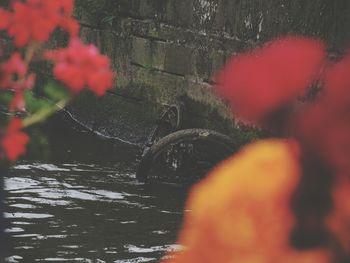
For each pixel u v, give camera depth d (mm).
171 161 11477
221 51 12727
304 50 1646
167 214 9680
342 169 1618
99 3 15586
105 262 7832
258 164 1632
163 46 14219
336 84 1647
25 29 2480
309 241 1598
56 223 9055
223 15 12656
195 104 13414
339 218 1604
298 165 1631
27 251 7992
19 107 2529
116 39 15391
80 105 16094
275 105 1636
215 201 1612
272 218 1594
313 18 10672
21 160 11828
